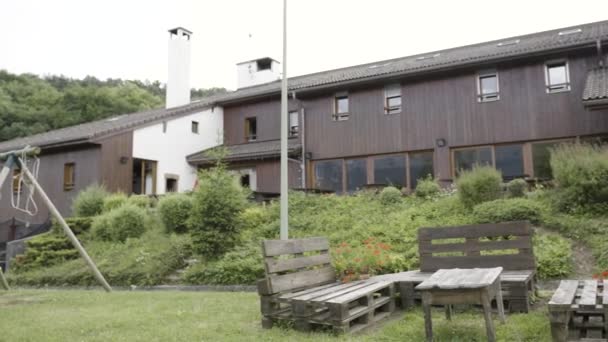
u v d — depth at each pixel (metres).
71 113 36.00
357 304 5.07
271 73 24.59
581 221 8.89
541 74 14.88
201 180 11.16
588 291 4.21
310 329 4.70
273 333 4.61
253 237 11.32
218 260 10.21
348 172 17.92
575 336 3.85
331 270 6.04
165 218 13.18
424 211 11.23
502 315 4.57
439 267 6.14
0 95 37.41
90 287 10.66
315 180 18.50
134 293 8.62
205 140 21.36
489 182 10.73
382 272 7.75
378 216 11.51
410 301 5.70
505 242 5.81
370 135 17.48
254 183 19.16
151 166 19.17
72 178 18.45
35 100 37.75
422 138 16.52
